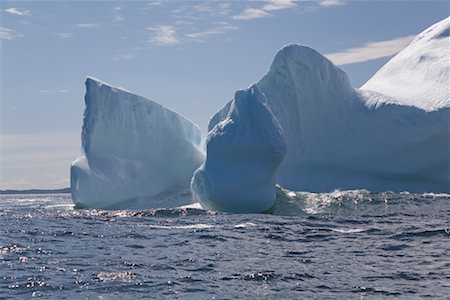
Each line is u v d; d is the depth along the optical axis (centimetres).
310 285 1267
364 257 1631
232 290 1223
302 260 1597
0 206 5425
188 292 1205
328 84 4094
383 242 1922
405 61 4675
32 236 2241
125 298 1159
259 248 1838
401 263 1525
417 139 3859
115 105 3872
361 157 4009
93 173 3703
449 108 3809
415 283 1276
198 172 3241
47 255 1728
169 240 2048
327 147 4047
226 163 3156
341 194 3572
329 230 2273
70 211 3616
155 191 3859
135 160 3912
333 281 1305
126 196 3775
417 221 2550
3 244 1994
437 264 1505
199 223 2619
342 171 4059
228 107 3912
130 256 1694
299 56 3984
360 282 1291
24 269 1479
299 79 4019
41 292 1211
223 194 3102
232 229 2350
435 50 4581
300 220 2672
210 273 1412
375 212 2997
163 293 1198
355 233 2167
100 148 3828
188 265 1528
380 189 3956
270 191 3166
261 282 1302
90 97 3847
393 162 3962
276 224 2511
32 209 4275
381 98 4081
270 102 4044
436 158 3881
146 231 2345
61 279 1344
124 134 3891
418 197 3519
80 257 1683
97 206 3719
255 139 3089
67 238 2167
